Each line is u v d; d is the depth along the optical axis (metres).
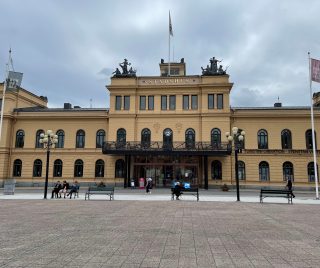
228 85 50.91
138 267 8.08
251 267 8.15
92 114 54.19
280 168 49.56
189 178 50.16
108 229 13.36
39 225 14.23
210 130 50.66
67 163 53.66
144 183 50.69
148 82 53.03
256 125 51.22
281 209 21.47
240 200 28.86
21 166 54.28
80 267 8.02
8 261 8.52
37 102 64.19
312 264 8.45
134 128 52.00
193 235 12.24
